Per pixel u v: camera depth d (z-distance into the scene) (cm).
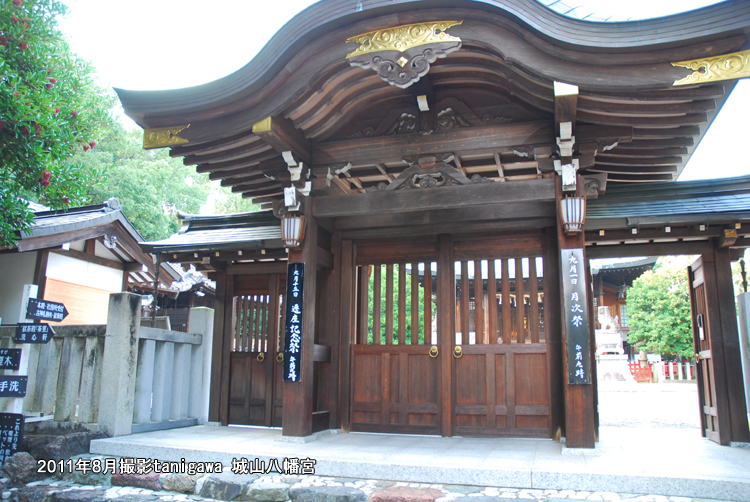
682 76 477
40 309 598
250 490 486
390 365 727
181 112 612
